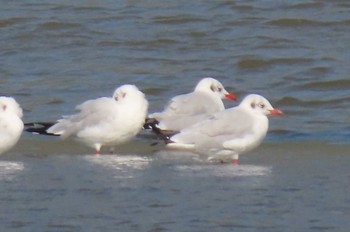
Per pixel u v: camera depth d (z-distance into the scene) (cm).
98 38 2769
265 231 1273
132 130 1742
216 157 1661
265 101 1658
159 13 2956
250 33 2794
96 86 2378
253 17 2909
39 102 2242
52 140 1883
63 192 1453
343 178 1546
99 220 1314
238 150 1644
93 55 2650
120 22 2892
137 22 2891
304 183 1512
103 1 3070
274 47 2684
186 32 2808
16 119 1634
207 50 2680
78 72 2495
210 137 1644
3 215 1339
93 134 1741
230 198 1417
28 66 2559
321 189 1476
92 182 1513
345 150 1805
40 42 2755
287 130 2017
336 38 2750
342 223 1299
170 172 1585
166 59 2611
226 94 1877
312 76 2462
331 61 2564
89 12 2969
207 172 1587
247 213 1347
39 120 2081
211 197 1423
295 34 2783
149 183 1507
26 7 3016
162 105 2228
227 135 1641
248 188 1479
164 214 1339
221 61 2588
